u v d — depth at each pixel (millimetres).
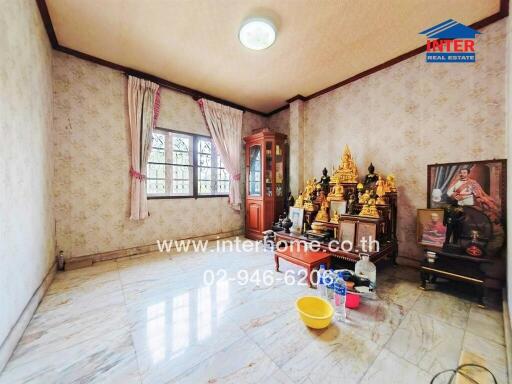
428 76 2410
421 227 2320
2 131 1197
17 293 1368
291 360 1190
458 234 2145
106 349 1271
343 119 3229
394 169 2695
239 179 4098
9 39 1306
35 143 1761
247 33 2180
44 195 2014
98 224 2744
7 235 1239
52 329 1443
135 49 2492
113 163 2834
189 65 2811
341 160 3084
